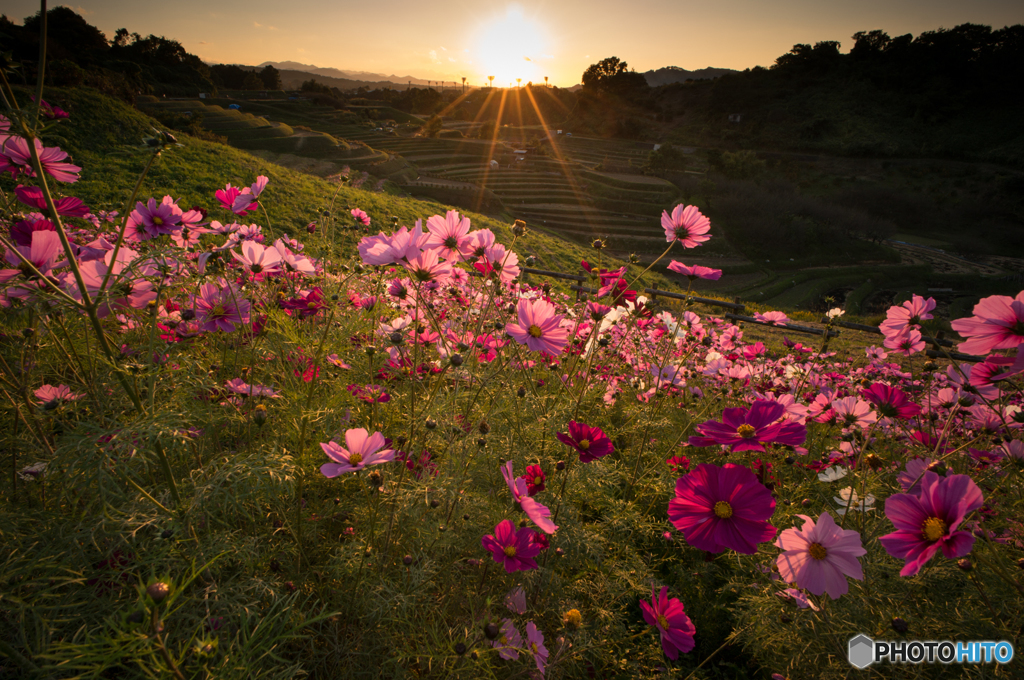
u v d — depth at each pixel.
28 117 0.95
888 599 1.43
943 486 1.04
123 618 0.78
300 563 1.31
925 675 1.25
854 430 1.83
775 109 121.06
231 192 2.16
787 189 75.19
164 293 1.61
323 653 1.15
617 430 2.35
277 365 1.80
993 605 1.39
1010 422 1.71
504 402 1.90
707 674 1.58
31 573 1.05
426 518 1.43
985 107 111.75
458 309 2.62
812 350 3.76
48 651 0.87
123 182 12.12
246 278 1.81
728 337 3.21
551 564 1.64
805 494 1.97
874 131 109.44
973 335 1.31
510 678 1.20
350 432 1.23
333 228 2.46
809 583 1.18
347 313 1.96
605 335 2.21
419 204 18.12
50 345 1.47
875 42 136.50
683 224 2.07
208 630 1.03
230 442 1.67
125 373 1.06
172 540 1.07
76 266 0.98
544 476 1.67
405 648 1.15
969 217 82.69
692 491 1.28
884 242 71.75
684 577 1.77
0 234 1.18
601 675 1.42
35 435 1.33
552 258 14.20
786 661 1.41
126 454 1.04
